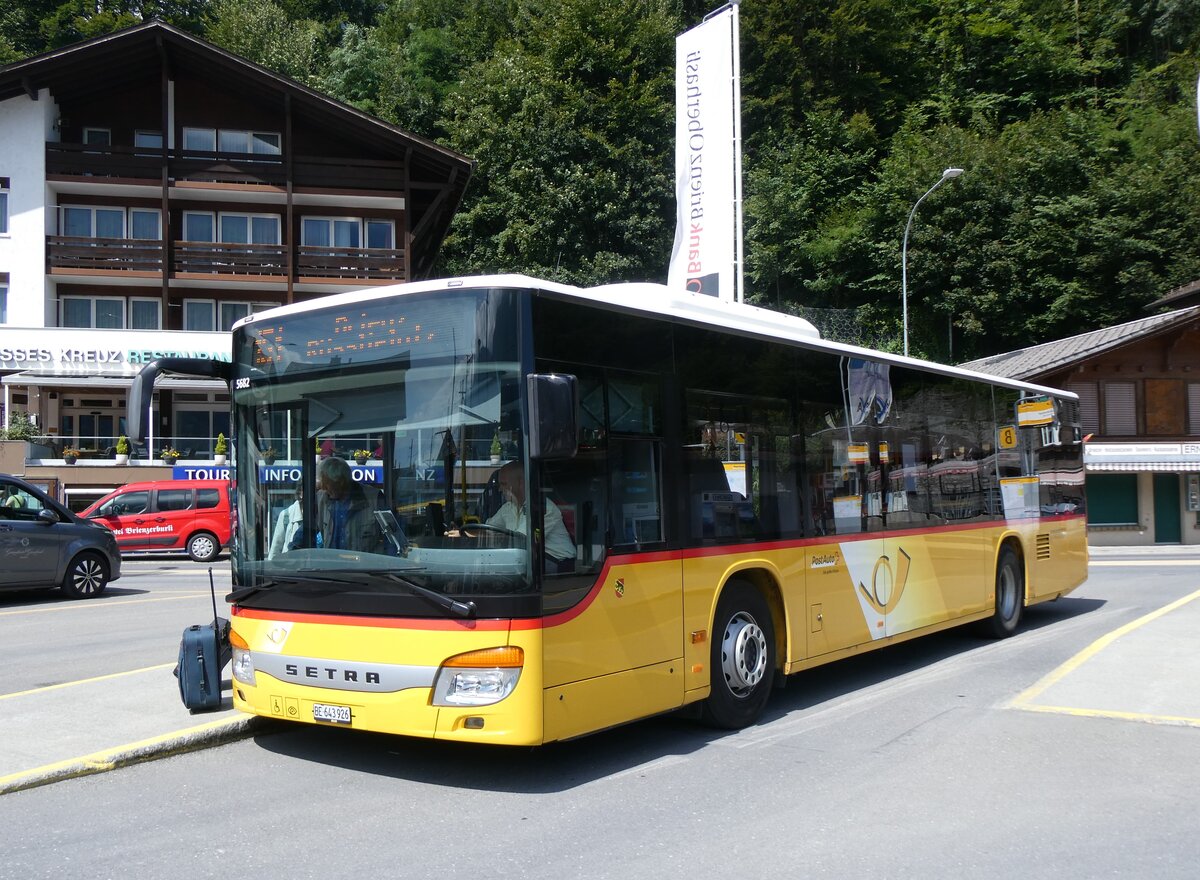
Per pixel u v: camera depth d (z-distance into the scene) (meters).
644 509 6.61
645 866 4.80
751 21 47.31
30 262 34.00
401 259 37.06
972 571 11.05
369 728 5.84
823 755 6.84
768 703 8.53
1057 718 7.87
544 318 5.97
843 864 4.83
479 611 5.60
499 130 42.38
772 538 7.83
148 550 25.12
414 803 5.77
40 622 13.06
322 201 36.94
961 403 11.21
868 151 46.00
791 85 47.69
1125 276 39.97
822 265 44.56
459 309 5.94
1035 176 42.59
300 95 35.81
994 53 49.66
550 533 5.79
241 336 6.81
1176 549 30.56
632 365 6.62
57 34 49.41
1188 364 33.06
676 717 7.91
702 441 7.20
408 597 5.77
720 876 4.68
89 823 5.41
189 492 25.61
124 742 6.64
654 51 45.12
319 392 6.36
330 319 6.40
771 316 8.88
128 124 36.25
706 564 7.08
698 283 21.84
